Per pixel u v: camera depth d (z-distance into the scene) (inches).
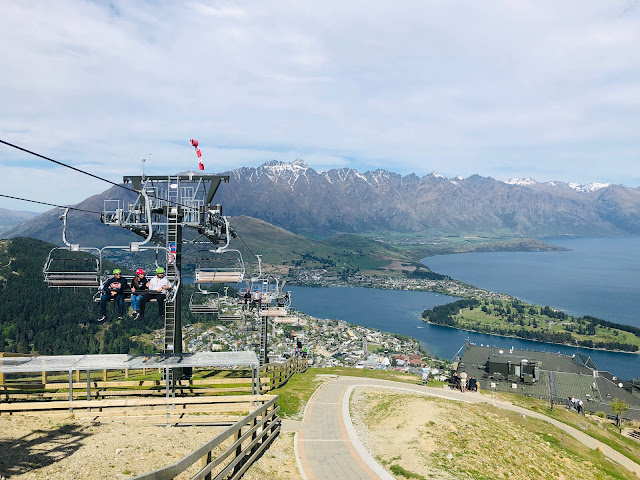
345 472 805.9
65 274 958.4
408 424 1110.4
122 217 1092.5
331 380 1872.5
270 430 927.0
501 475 906.1
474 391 1963.6
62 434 730.2
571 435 1609.3
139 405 872.9
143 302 957.8
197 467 649.0
